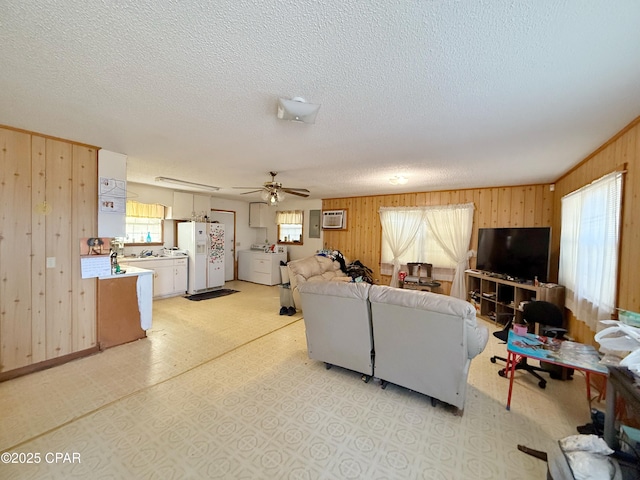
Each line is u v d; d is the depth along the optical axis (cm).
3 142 246
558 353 213
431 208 550
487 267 450
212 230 633
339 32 123
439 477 157
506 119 212
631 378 142
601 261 258
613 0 104
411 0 106
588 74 152
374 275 625
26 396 226
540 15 112
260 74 158
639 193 207
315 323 273
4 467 158
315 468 161
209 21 118
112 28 122
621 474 125
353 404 224
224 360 297
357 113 205
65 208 284
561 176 401
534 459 171
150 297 358
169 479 152
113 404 217
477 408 222
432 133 242
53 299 279
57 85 172
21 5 109
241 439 183
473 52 135
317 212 709
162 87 174
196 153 314
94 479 151
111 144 289
